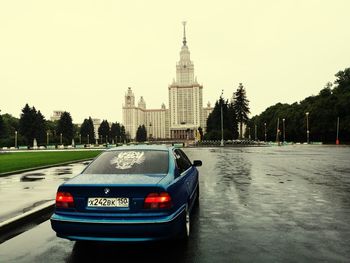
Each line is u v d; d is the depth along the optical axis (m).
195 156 32.12
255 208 8.45
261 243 5.66
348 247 5.40
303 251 5.23
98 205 4.72
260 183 12.87
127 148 6.41
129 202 4.69
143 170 5.54
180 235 5.64
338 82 85.12
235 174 16.05
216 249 5.38
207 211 8.16
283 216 7.57
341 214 7.71
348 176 14.82
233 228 6.62
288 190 11.12
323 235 6.07
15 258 5.11
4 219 7.24
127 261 4.88
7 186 12.37
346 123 73.31
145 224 4.56
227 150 49.22
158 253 5.20
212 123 113.94
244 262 4.80
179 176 5.77
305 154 34.22
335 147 58.78
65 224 4.70
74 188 4.79
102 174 5.43
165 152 6.16
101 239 4.63
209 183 13.01
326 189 11.26
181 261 4.86
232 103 110.12
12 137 114.31
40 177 15.35
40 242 5.92
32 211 7.81
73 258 5.06
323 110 79.50
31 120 109.00
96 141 161.88
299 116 95.62
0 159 30.05
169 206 4.77
